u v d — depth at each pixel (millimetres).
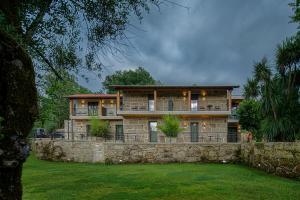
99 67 5438
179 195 9883
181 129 27766
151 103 33062
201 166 18344
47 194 10477
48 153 23750
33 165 20531
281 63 15492
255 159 17047
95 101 37406
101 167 18828
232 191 10242
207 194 9898
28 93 3098
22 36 3812
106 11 5035
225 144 20391
